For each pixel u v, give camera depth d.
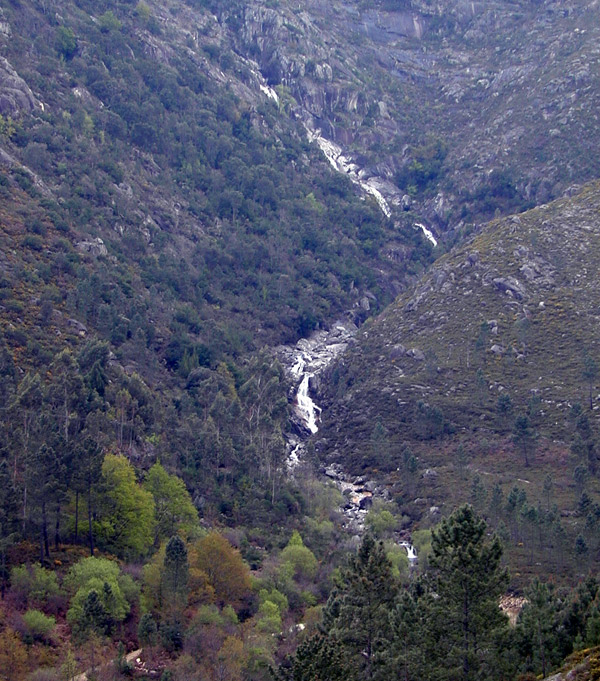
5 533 81.62
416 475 122.75
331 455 136.62
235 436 119.94
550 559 98.19
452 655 60.44
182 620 78.00
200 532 94.31
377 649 64.31
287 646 75.75
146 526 90.69
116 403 109.62
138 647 76.12
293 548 93.69
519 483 116.50
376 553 67.00
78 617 74.50
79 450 86.69
